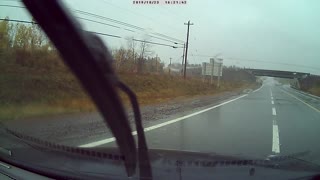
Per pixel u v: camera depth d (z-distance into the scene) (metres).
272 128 12.62
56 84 14.71
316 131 12.15
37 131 9.22
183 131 11.21
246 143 9.32
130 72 25.64
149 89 26.28
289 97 42.62
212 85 57.09
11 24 18.30
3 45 17.97
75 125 10.64
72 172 3.92
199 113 17.48
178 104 22.30
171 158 4.50
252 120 15.09
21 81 15.16
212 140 9.66
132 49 26.02
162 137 9.98
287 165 4.21
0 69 16.09
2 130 7.78
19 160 4.47
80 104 13.02
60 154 4.77
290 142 9.71
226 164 4.18
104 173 3.86
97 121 11.30
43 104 13.66
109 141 8.53
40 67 16.23
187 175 3.72
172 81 34.91
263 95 45.06
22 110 12.80
